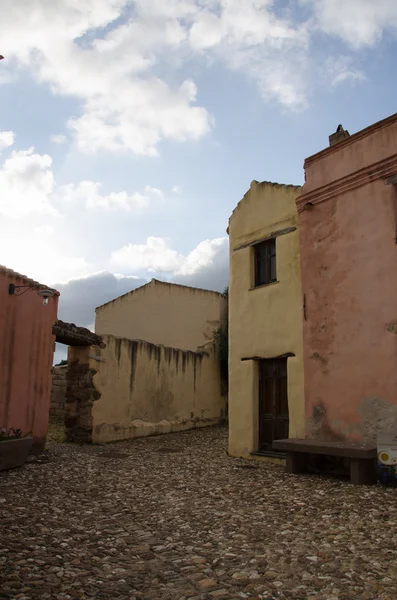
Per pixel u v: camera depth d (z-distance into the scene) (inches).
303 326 355.3
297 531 184.4
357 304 320.5
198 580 138.8
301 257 364.8
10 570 142.6
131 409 539.8
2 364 347.9
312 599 126.3
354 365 316.2
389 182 313.0
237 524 194.7
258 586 134.6
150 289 909.2
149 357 583.2
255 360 402.6
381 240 311.9
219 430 643.5
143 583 136.9
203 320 853.2
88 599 126.2
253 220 423.8
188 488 263.9
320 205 356.5
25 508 213.8
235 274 434.3
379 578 138.6
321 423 331.3
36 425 382.6
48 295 355.3
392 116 317.4
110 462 353.4
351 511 211.2
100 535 179.5
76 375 480.4
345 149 345.4
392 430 289.3
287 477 296.0
